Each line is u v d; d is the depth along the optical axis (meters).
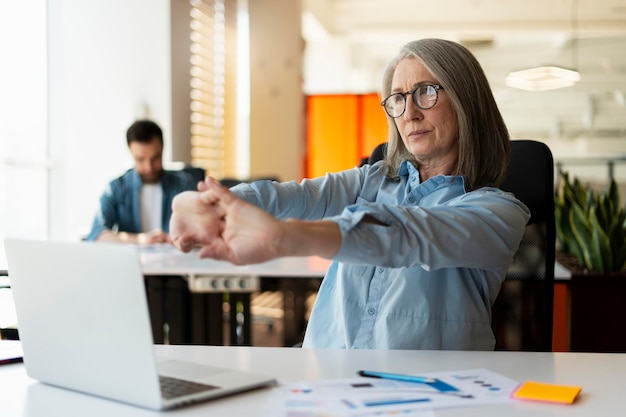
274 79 6.34
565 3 9.40
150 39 4.91
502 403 1.09
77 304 1.11
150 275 3.11
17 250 1.17
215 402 1.10
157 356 1.38
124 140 4.93
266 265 3.01
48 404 1.11
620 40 10.41
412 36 10.26
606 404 1.09
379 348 1.53
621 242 2.99
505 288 1.86
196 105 5.41
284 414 1.04
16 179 4.46
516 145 1.86
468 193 1.52
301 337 4.42
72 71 4.90
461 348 1.51
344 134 12.20
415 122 1.58
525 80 6.05
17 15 4.43
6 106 4.36
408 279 1.53
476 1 9.53
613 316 2.91
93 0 4.90
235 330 3.40
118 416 1.04
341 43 11.01
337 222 1.20
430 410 1.05
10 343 1.53
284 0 6.29
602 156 10.57
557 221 3.29
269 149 6.37
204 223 1.26
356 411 1.05
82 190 4.91
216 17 5.80
